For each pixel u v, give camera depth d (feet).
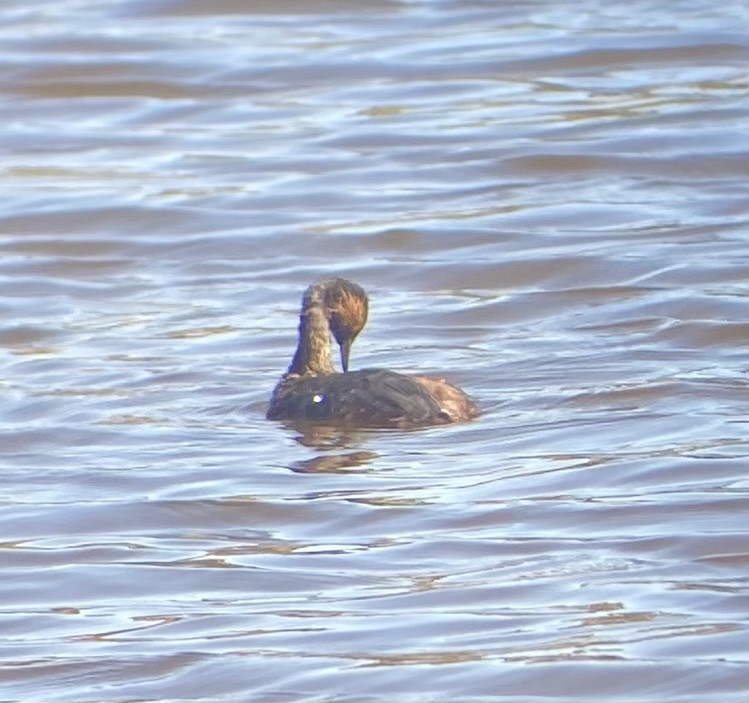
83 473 54.44
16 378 65.31
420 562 46.52
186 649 41.47
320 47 119.96
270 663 40.47
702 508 49.49
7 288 78.48
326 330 60.49
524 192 91.30
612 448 54.90
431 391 58.18
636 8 127.85
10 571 46.83
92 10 129.59
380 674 39.65
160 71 114.83
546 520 49.08
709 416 57.98
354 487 52.16
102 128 105.50
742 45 116.88
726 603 42.78
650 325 69.97
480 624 42.11
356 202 90.38
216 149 100.83
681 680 38.78
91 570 46.65
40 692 39.65
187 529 49.73
